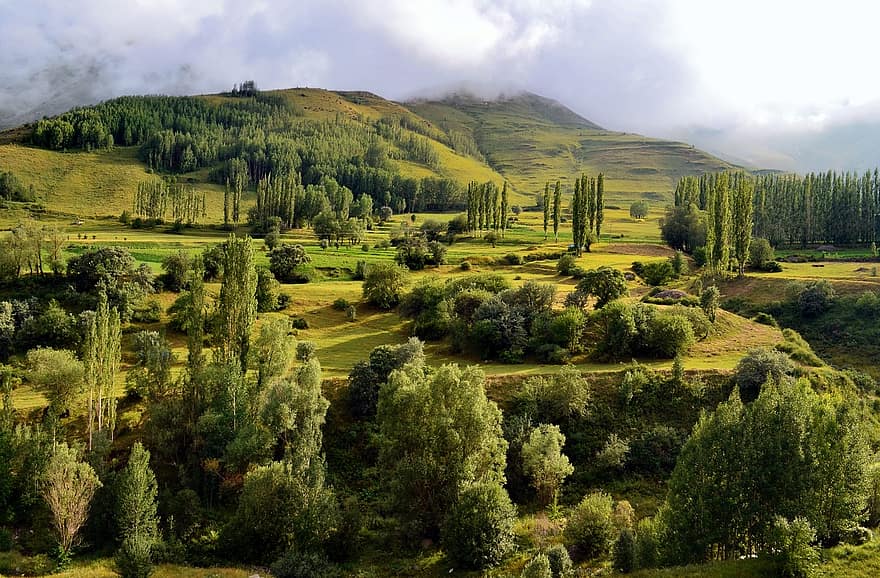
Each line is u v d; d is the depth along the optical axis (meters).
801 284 114.19
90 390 52.75
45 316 75.88
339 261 136.50
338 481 54.72
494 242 180.62
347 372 70.69
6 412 51.31
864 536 35.91
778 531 32.53
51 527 46.66
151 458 53.81
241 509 45.62
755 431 37.75
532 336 78.19
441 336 87.50
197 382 56.19
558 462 49.84
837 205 188.62
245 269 62.34
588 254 158.88
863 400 61.28
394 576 42.28
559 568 37.97
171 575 40.47
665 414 59.94
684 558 36.94
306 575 40.47
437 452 47.69
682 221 180.75
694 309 81.25
